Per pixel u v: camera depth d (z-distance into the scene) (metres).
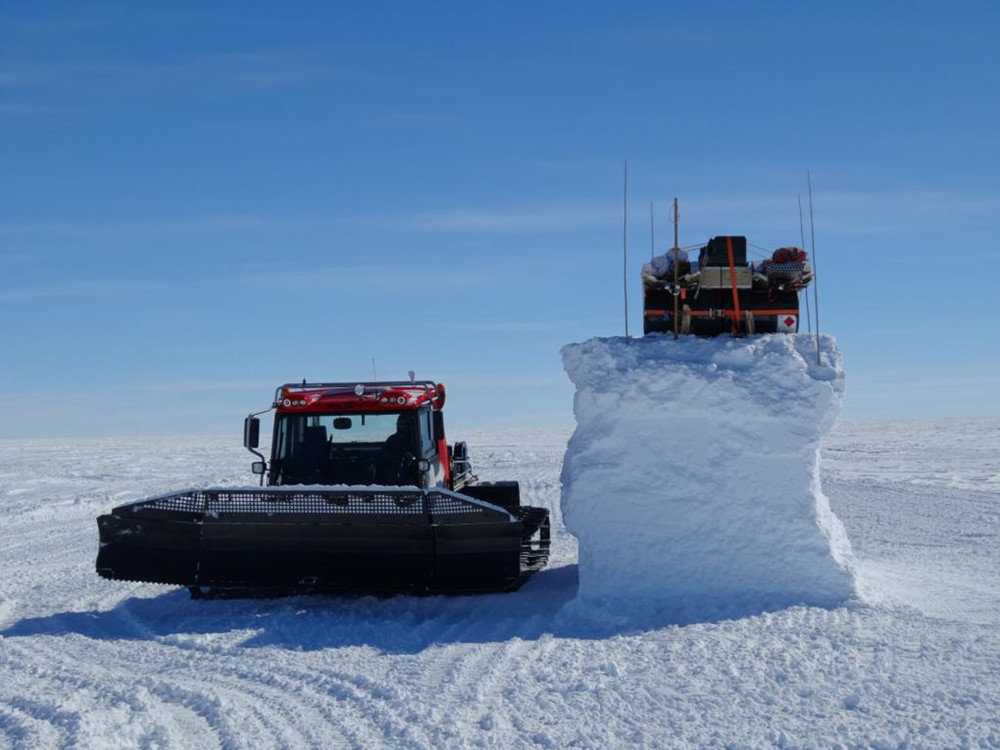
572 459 9.13
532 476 26.69
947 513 16.58
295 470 11.04
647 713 5.95
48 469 33.69
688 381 8.80
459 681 6.79
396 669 7.22
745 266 9.41
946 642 7.14
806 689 6.23
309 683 6.97
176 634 8.55
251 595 10.29
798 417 8.65
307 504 9.52
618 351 9.10
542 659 7.29
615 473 8.88
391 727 5.88
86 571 12.34
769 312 9.57
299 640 8.27
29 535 16.36
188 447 53.81
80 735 5.66
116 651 8.12
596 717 5.92
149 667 7.57
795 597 8.46
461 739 5.59
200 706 6.50
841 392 8.70
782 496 8.62
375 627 8.66
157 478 28.27
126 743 5.66
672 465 8.80
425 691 6.61
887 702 5.92
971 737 5.27
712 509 8.70
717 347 9.06
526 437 57.62
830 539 8.61
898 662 6.69
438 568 9.51
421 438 11.20
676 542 8.73
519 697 6.36
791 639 7.38
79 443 62.94
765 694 6.18
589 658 7.23
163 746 5.62
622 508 8.84
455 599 9.95
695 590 8.64
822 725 5.59
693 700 6.14
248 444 11.03
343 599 10.04
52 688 6.89
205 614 9.52
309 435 11.18
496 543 9.40
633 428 8.91
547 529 12.01
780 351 8.91
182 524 9.71
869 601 8.32
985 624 7.66
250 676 7.21
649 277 9.52
